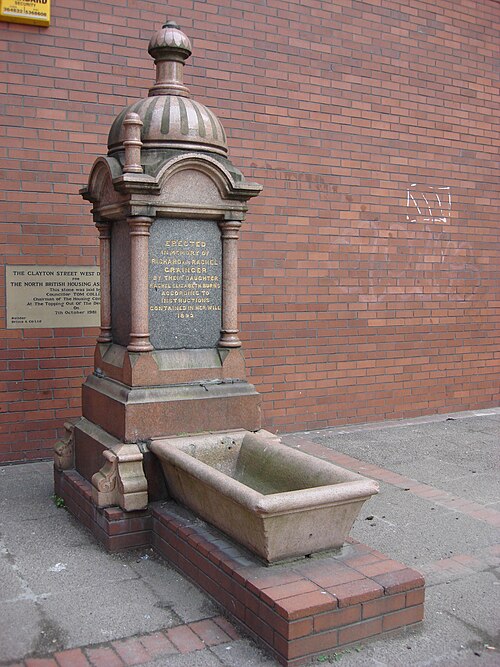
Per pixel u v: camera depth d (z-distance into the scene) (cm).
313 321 724
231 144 668
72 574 388
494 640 330
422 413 813
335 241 731
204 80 653
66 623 335
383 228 763
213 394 451
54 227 597
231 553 358
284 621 301
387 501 526
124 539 417
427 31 779
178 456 391
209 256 462
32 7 573
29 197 588
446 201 809
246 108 673
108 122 610
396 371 786
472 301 841
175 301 455
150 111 446
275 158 691
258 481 417
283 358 710
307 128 706
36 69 584
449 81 800
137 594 366
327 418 743
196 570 373
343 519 352
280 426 716
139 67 620
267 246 693
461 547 441
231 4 659
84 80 600
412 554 429
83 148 602
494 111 841
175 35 464
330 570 340
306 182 709
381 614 324
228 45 661
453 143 809
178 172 436
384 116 754
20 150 582
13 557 409
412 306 792
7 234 583
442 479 583
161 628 333
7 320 588
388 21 749
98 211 479
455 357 833
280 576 332
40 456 606
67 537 441
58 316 604
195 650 315
